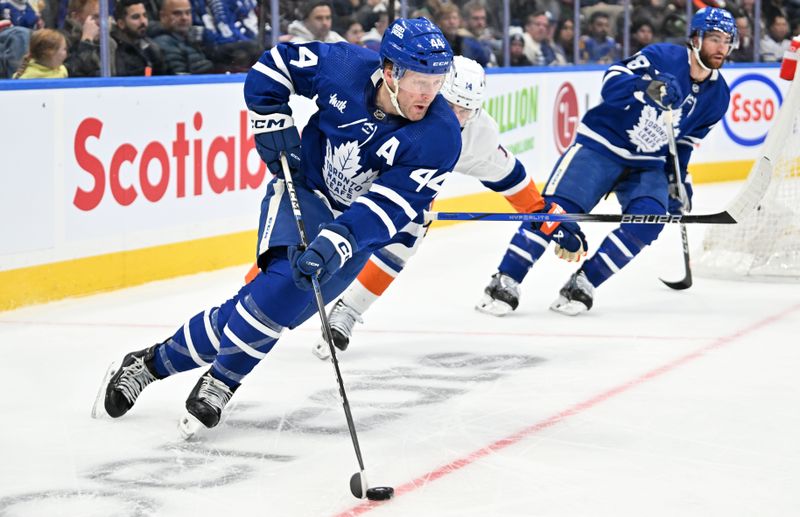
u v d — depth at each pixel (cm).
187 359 459
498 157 589
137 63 877
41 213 728
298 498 383
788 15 1669
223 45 943
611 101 699
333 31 1050
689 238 1052
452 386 538
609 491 390
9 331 657
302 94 440
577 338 643
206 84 847
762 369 568
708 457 429
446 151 403
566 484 397
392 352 609
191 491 390
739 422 475
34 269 728
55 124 731
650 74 693
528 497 384
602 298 766
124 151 784
